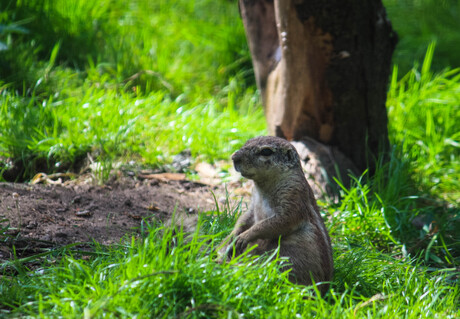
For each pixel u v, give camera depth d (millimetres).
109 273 6375
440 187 12250
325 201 10570
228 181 11422
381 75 11234
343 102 11148
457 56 19422
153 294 5875
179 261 6199
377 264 8117
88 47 15531
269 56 11953
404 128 13539
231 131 12922
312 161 11195
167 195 10461
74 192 9938
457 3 22438
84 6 16438
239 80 16406
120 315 5547
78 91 13422
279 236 7367
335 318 6008
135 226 8938
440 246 9188
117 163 11273
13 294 6285
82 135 11445
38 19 15492
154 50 16266
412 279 7574
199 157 12195
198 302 5934
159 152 11836
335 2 10289
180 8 19109
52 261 7367
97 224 8812
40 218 8641
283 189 7469
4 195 9172
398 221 9734
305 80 11055
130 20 17391
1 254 7461
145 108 13062
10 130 11352
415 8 22031
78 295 5855
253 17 12031
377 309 6738
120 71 14797
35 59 14383
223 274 6191
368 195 10812
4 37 14562
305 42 10742
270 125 12031
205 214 8695
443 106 14484
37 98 12867
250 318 5906
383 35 10922
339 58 10781
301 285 6781
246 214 8031
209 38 17641
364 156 11625
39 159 11133
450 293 7375
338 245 8820
